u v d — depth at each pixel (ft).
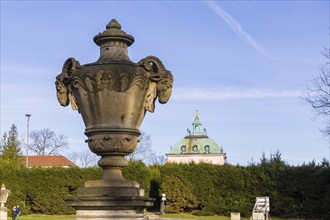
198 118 311.06
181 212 121.08
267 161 119.65
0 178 120.57
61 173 122.52
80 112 25.91
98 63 24.90
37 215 120.16
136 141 25.67
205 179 119.85
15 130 181.88
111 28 26.30
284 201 115.55
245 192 118.21
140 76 24.95
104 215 23.36
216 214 118.93
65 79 26.30
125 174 121.49
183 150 297.53
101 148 24.89
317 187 113.70
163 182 121.70
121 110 24.75
